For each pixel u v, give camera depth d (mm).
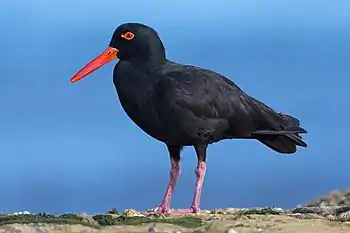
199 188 14969
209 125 15078
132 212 14602
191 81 15039
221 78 15594
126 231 11844
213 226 12258
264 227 12164
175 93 14844
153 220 12648
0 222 12398
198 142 15133
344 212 14359
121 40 15633
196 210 14711
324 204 18125
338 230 12047
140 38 15422
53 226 12039
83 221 12555
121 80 15422
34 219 12633
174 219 12789
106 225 12352
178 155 15523
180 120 14883
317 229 12078
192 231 11969
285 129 15906
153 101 15109
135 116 15438
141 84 15242
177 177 15391
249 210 14812
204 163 15141
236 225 12297
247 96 15695
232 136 15789
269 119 15734
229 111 15258
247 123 15531
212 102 15070
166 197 15195
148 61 15367
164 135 15211
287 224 12453
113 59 15797
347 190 19297
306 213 14359
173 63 15688
